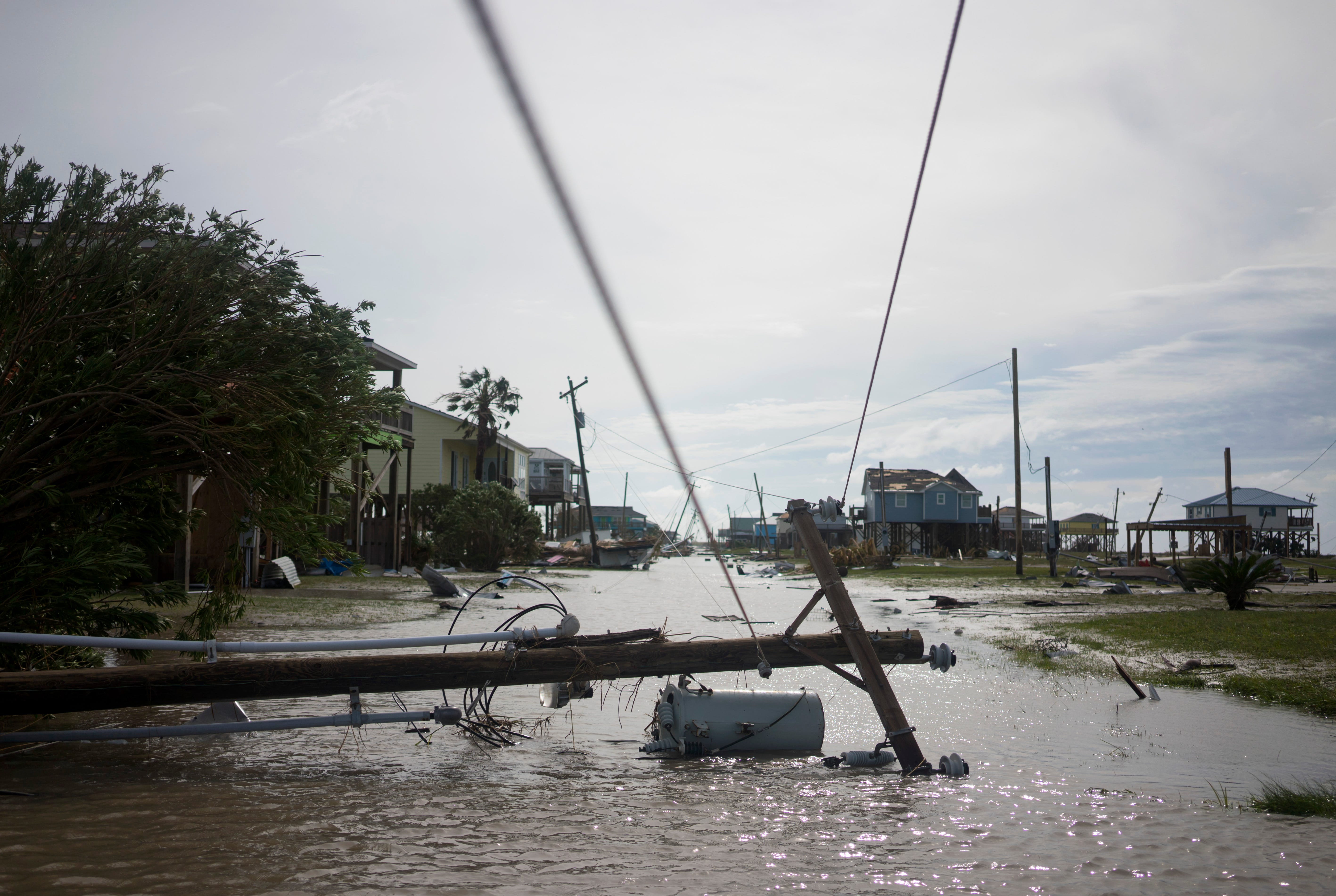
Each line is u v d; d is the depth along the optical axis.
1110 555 86.56
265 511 9.41
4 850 4.98
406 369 39.12
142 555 9.01
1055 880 4.80
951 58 3.33
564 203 1.80
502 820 5.89
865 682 8.21
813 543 8.71
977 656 16.00
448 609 23.02
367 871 4.76
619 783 7.13
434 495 51.19
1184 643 16.97
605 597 32.12
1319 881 4.80
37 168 8.75
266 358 9.22
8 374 8.55
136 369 8.84
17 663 8.45
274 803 6.20
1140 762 8.00
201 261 8.95
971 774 7.55
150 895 4.31
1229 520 61.19
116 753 7.82
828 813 6.19
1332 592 36.22
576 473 90.62
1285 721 10.02
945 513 95.44
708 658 8.55
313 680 8.00
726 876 4.78
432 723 9.41
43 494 8.37
